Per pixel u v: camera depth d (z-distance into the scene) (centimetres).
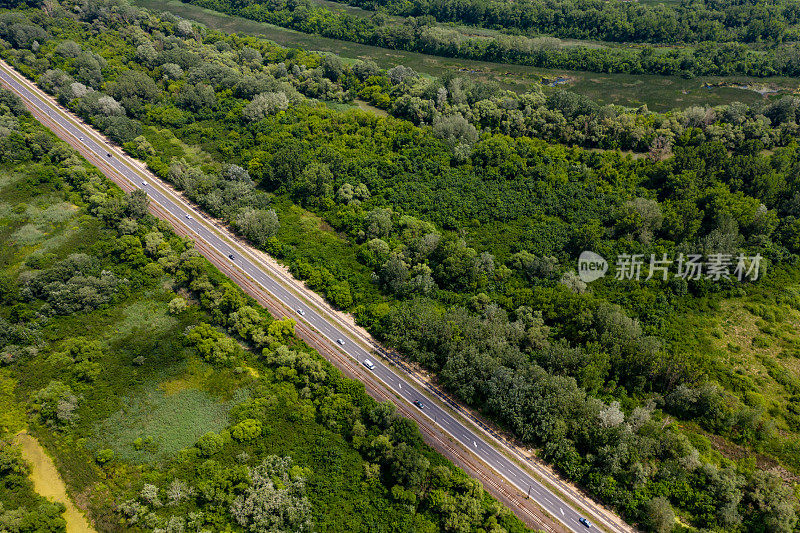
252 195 17900
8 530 9550
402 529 10038
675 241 16462
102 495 10462
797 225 16325
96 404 12019
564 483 11044
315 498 10525
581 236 16050
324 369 12850
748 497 10431
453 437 11838
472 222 17400
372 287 15388
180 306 14200
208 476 10656
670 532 9950
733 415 11762
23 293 14075
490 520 10031
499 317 13725
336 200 18462
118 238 16150
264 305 14775
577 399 11588
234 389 12506
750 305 14775
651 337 13112
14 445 11262
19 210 16912
